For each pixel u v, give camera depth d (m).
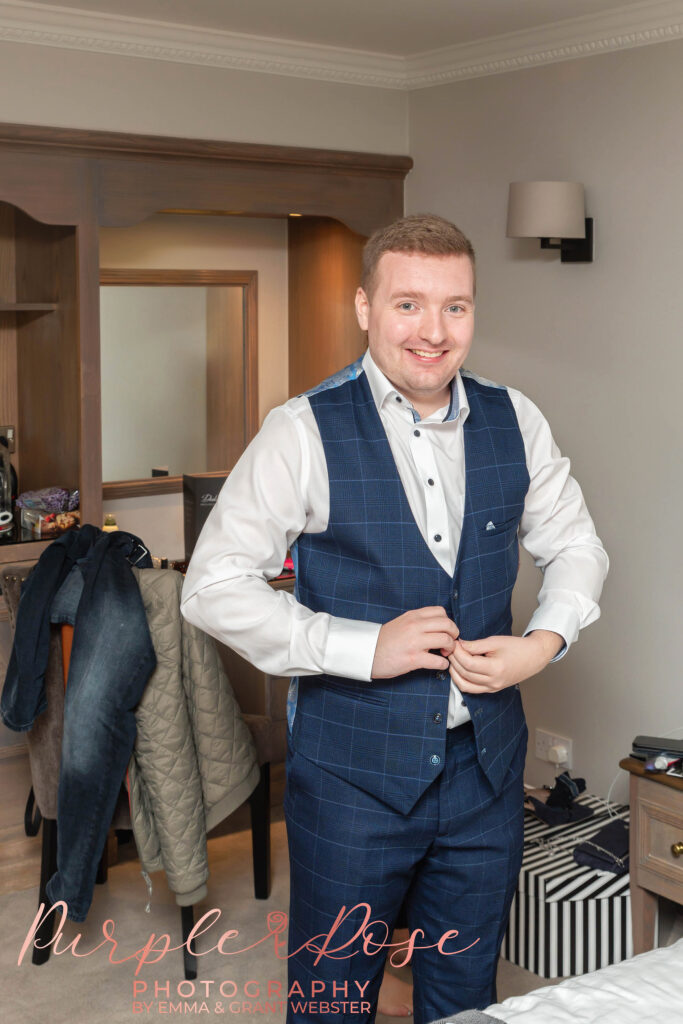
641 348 3.09
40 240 3.39
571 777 3.40
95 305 3.20
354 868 1.66
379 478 1.62
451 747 1.67
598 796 3.34
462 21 3.14
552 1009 1.49
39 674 2.53
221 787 2.64
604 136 3.13
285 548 1.65
